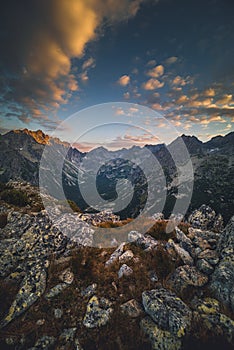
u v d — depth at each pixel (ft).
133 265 10.11
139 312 7.46
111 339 6.61
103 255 11.58
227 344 6.11
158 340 6.32
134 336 6.61
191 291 8.30
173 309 7.16
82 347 6.40
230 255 9.27
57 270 10.04
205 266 9.47
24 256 11.25
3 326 7.10
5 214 16.55
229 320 6.72
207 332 6.47
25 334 6.83
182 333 6.41
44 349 6.38
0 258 10.79
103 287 8.82
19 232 13.47
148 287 8.71
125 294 8.43
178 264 10.09
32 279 9.14
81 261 10.71
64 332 6.91
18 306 7.86
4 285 8.98
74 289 8.79
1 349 6.34
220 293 7.96
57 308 7.88
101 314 7.38
